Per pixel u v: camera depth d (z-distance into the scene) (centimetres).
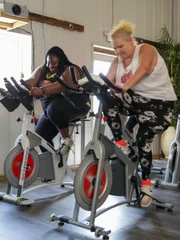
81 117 331
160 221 249
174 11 653
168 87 248
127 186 256
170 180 373
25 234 219
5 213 264
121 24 241
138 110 249
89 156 216
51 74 330
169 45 600
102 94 205
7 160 289
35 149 312
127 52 238
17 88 268
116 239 212
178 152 365
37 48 433
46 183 322
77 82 201
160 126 246
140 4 589
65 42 465
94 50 518
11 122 416
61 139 327
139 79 218
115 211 273
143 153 251
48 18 439
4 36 413
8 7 338
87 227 212
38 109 427
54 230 226
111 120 247
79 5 484
